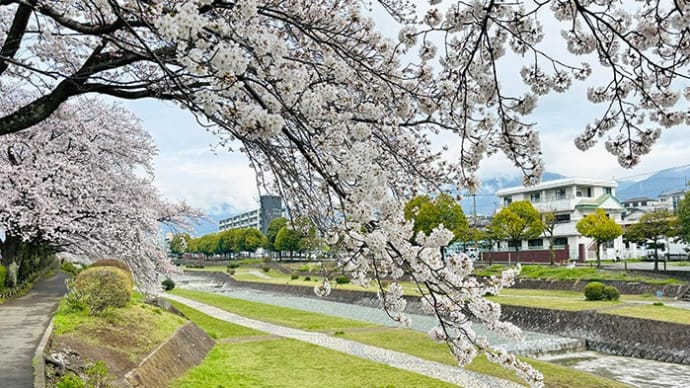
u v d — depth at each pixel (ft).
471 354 12.28
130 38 13.55
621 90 11.14
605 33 11.03
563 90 11.60
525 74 11.76
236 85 8.55
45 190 38.68
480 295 12.05
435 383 35.12
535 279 103.96
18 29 13.26
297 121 9.60
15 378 21.53
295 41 14.25
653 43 10.26
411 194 14.14
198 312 78.33
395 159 13.94
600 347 56.13
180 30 7.61
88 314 37.01
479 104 11.65
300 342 51.34
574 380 36.37
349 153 9.72
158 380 30.14
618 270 100.89
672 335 51.24
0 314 39.06
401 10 13.47
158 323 41.22
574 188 147.23
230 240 253.85
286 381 35.32
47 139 40.65
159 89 11.26
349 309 95.76
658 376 44.16
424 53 12.60
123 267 45.98
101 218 42.83
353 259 11.45
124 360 29.89
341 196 9.77
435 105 12.41
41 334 30.83
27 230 42.50
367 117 12.00
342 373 37.93
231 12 9.78
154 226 47.52
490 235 128.47
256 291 144.36
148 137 46.21
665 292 83.15
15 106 40.27
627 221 164.35
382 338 54.54
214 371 36.88
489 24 10.76
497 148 11.30
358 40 12.82
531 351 53.67
